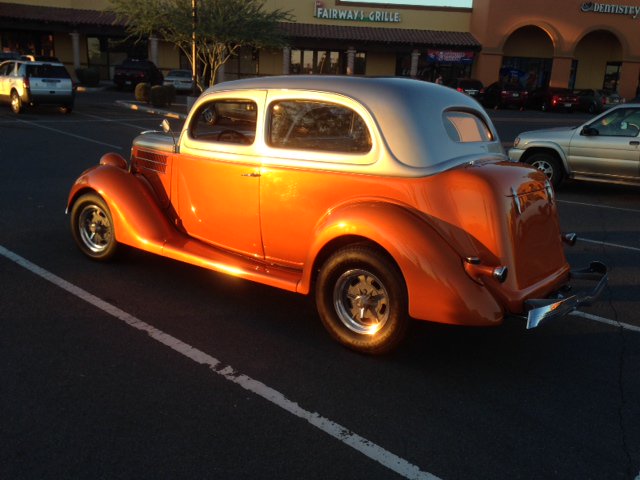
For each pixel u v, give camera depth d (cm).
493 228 346
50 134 1455
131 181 510
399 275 358
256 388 348
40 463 274
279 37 2347
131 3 2164
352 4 3700
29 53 3572
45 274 515
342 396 343
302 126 407
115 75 3175
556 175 1026
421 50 3688
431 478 276
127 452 285
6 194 816
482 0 3653
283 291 507
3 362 362
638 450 304
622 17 3662
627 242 719
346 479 273
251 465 279
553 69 3722
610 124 979
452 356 400
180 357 381
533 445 305
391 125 371
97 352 382
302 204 406
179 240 488
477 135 425
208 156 458
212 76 2280
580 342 433
